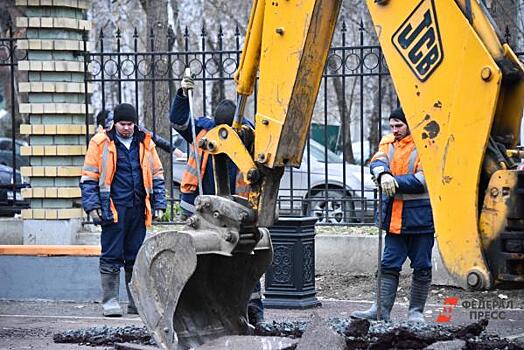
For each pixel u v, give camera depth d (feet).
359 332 66.08
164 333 59.52
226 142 60.49
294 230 91.97
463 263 49.32
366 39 213.25
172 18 246.88
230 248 58.95
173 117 74.23
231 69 120.37
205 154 77.15
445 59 50.31
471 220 49.16
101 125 104.22
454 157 49.83
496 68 48.80
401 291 99.50
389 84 206.59
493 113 48.98
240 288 64.75
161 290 59.88
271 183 59.77
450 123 50.03
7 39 111.45
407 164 77.56
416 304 80.12
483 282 48.67
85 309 95.40
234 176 72.23
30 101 111.24
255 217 59.41
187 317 62.64
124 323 86.22
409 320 77.97
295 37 56.90
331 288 102.22
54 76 110.73
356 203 122.62
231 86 230.48
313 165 141.59
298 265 92.07
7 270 101.65
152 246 60.18
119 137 89.86
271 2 57.57
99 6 259.19
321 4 56.49
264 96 58.03
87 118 111.65
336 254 105.40
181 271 58.80
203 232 59.47
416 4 51.31
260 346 59.47
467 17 50.06
